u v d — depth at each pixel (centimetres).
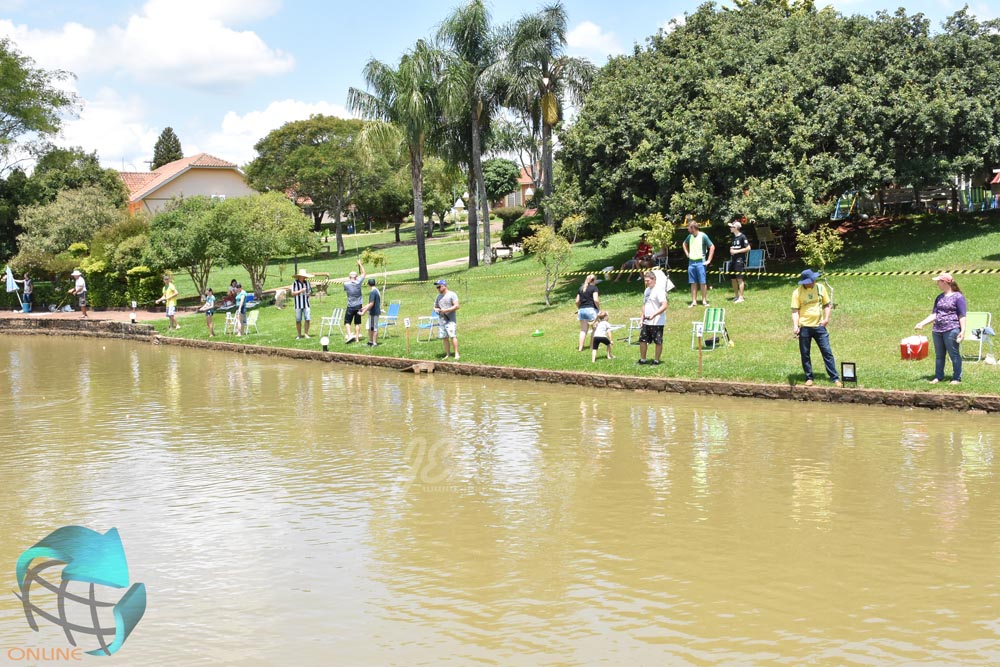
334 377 1917
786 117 2236
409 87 3506
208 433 1311
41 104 5253
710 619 608
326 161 6406
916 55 2316
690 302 2144
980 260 2086
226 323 2736
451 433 1252
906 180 2248
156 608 659
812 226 2595
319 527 834
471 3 3612
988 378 1323
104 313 3775
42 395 1764
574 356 1800
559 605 639
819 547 738
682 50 2673
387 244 7138
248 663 568
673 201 2291
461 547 767
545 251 2412
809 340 1412
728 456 1058
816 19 2603
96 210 4869
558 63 3553
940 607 617
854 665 538
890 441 1105
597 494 914
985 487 895
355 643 590
